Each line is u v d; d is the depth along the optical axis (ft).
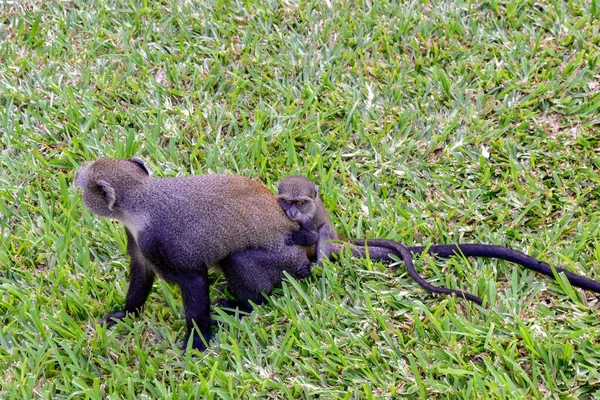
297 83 25.20
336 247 20.06
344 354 17.54
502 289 19.10
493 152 22.91
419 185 22.09
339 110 24.26
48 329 18.24
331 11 27.40
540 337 17.37
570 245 19.81
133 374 17.06
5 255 19.97
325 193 21.70
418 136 23.57
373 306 18.71
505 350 17.20
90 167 17.69
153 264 17.72
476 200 21.70
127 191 17.35
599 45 25.67
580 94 24.09
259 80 24.99
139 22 26.84
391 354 17.24
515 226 20.71
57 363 17.61
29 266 20.17
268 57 26.00
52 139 23.44
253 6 27.53
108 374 17.35
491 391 16.14
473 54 25.73
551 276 18.86
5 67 25.30
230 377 16.58
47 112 23.97
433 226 21.09
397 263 19.72
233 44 26.30
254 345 17.67
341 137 23.62
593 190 21.39
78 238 20.67
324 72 25.40
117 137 23.16
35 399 16.74
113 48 26.22
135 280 18.78
